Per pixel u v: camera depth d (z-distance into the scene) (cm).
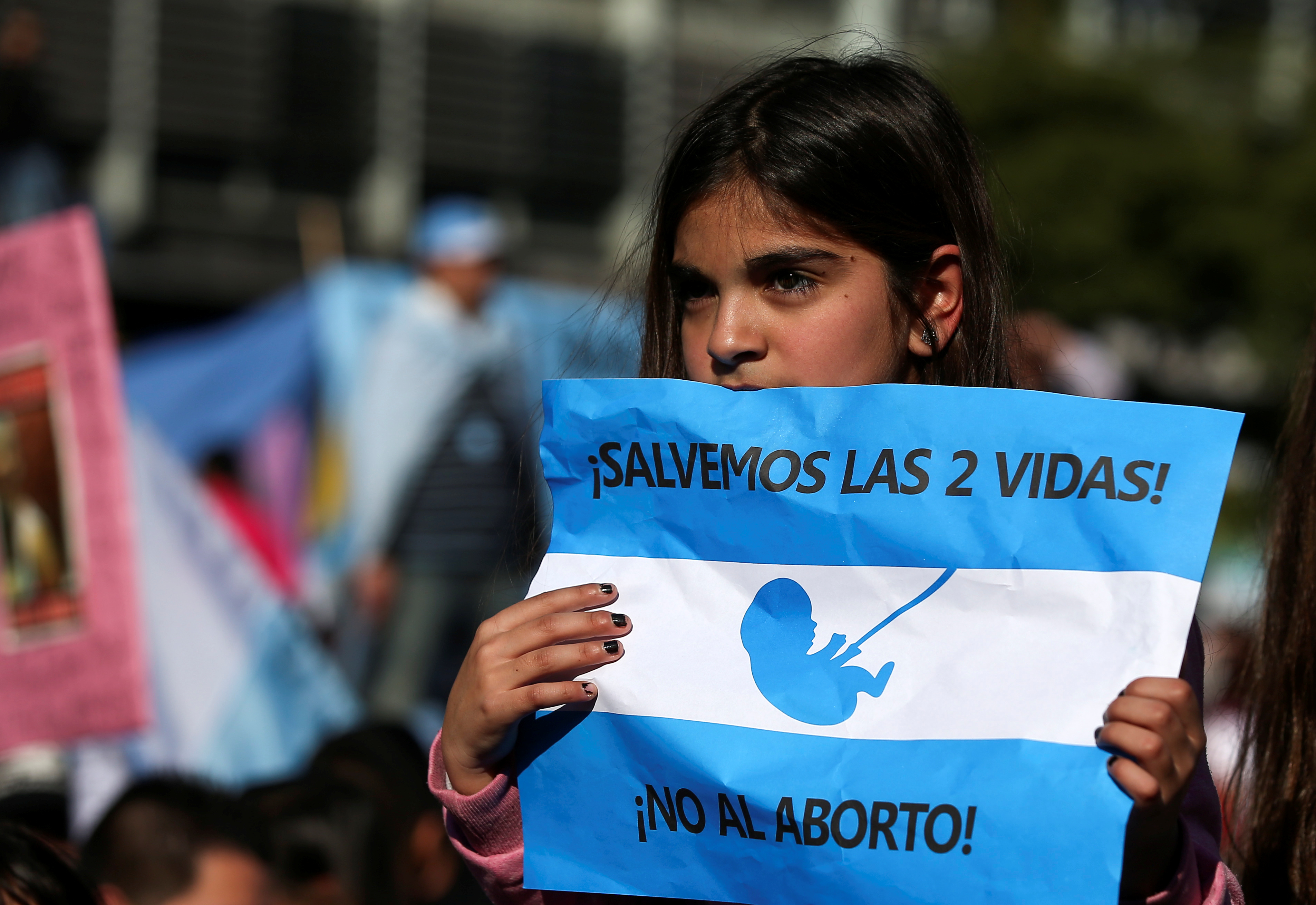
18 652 774
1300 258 3084
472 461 1310
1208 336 3222
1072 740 308
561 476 364
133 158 2534
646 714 339
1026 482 330
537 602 349
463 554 1301
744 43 2966
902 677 326
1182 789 298
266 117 2669
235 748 1128
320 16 2728
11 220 1753
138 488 1165
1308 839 400
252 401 1359
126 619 750
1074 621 320
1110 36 3641
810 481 342
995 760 313
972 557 328
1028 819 306
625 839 339
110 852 620
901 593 332
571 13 2925
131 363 1379
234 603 1159
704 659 340
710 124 398
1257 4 3816
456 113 2825
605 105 2923
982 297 403
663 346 430
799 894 321
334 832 721
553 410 365
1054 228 2972
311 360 1362
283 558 1318
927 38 3203
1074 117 3142
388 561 1299
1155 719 296
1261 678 433
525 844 345
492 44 2870
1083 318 2966
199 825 632
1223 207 3102
